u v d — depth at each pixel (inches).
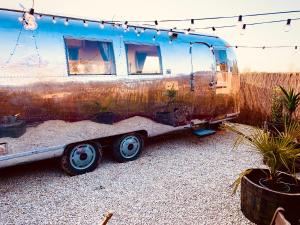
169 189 170.4
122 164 213.9
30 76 160.2
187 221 135.0
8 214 139.6
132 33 214.7
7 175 191.6
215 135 316.5
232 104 303.7
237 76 307.0
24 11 160.9
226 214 142.6
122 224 131.3
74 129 181.6
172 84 237.9
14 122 155.9
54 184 175.8
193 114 261.7
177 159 228.7
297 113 302.5
